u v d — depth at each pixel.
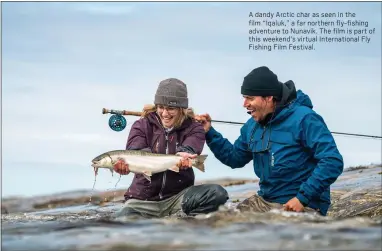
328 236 5.65
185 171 8.03
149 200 8.04
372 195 10.49
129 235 5.82
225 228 6.07
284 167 7.86
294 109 7.90
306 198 7.56
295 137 7.82
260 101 7.91
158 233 5.88
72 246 5.47
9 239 6.04
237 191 13.13
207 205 7.70
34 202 14.45
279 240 5.48
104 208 11.39
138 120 8.19
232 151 8.68
